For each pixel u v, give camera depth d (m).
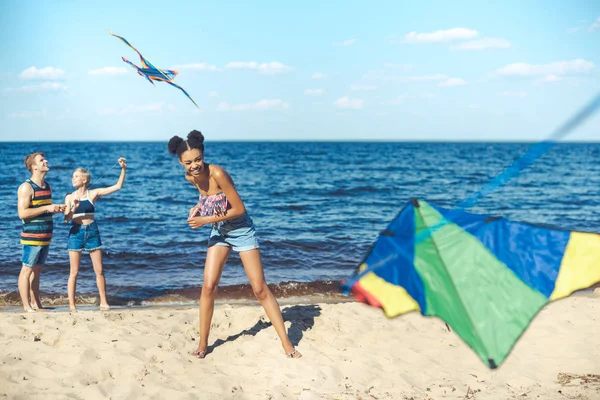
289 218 16.83
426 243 3.51
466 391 4.53
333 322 6.21
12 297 8.05
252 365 5.02
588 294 8.02
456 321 3.27
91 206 6.99
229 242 5.14
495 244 3.46
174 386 4.54
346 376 4.83
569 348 5.45
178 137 4.82
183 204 19.52
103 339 5.42
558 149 84.38
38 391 4.34
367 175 36.34
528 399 4.32
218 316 6.35
